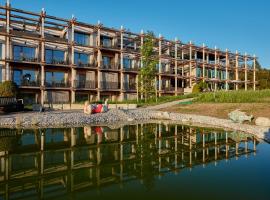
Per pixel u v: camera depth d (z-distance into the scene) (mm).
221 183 5809
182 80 49031
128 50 38375
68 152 9266
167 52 46281
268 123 15664
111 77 38500
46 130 14969
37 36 31469
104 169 7059
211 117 20812
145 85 36125
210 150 9664
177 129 15805
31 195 5184
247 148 10070
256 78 65750
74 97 33188
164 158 8359
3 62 29109
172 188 5492
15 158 8359
